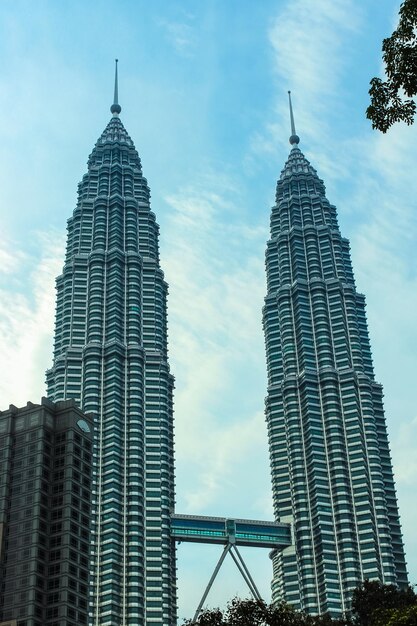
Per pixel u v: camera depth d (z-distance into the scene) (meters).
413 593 140.88
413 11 39.75
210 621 110.38
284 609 112.88
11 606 198.88
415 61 39.94
